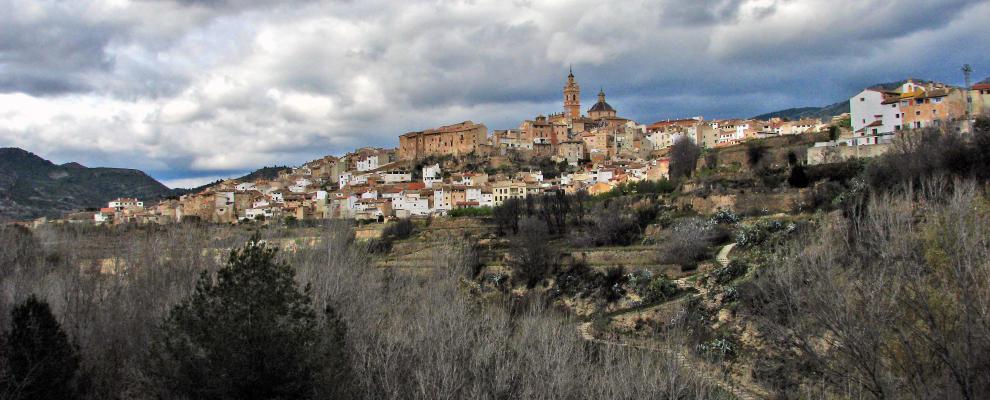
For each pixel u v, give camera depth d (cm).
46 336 4844
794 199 11662
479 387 5319
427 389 5269
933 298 4656
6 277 7675
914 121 13212
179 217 19562
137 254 8675
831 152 12681
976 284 4475
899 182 8819
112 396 5666
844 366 4812
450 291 8750
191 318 4472
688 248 10225
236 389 4200
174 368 4378
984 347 4084
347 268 8331
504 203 15525
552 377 5503
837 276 5316
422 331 6169
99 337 6241
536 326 6919
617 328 8550
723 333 7131
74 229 11588
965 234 5012
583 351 6550
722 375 6234
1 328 5659
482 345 6147
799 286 5703
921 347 4566
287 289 4684
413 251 13688
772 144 15038
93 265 8512
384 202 19775
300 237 11606
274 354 4238
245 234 11500
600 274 10375
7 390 4500
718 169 14712
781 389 5506
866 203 8519
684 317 8025
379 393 5288
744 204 12219
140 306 6894
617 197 15038
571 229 13625
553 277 10875
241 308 4359
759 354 6325
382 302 7988
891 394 4306
